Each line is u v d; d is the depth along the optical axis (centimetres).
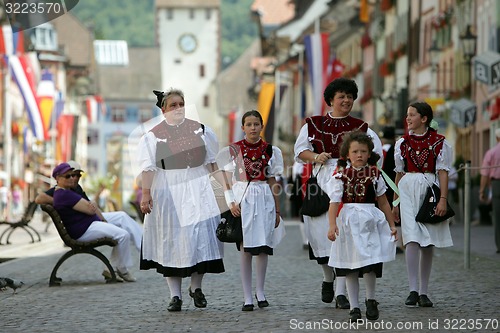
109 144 7350
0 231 4594
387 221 1427
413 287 1568
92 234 2030
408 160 1609
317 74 6450
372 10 8606
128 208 5875
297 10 12069
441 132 6606
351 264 1390
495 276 2005
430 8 6938
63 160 8969
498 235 2642
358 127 1557
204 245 1562
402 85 7688
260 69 14638
